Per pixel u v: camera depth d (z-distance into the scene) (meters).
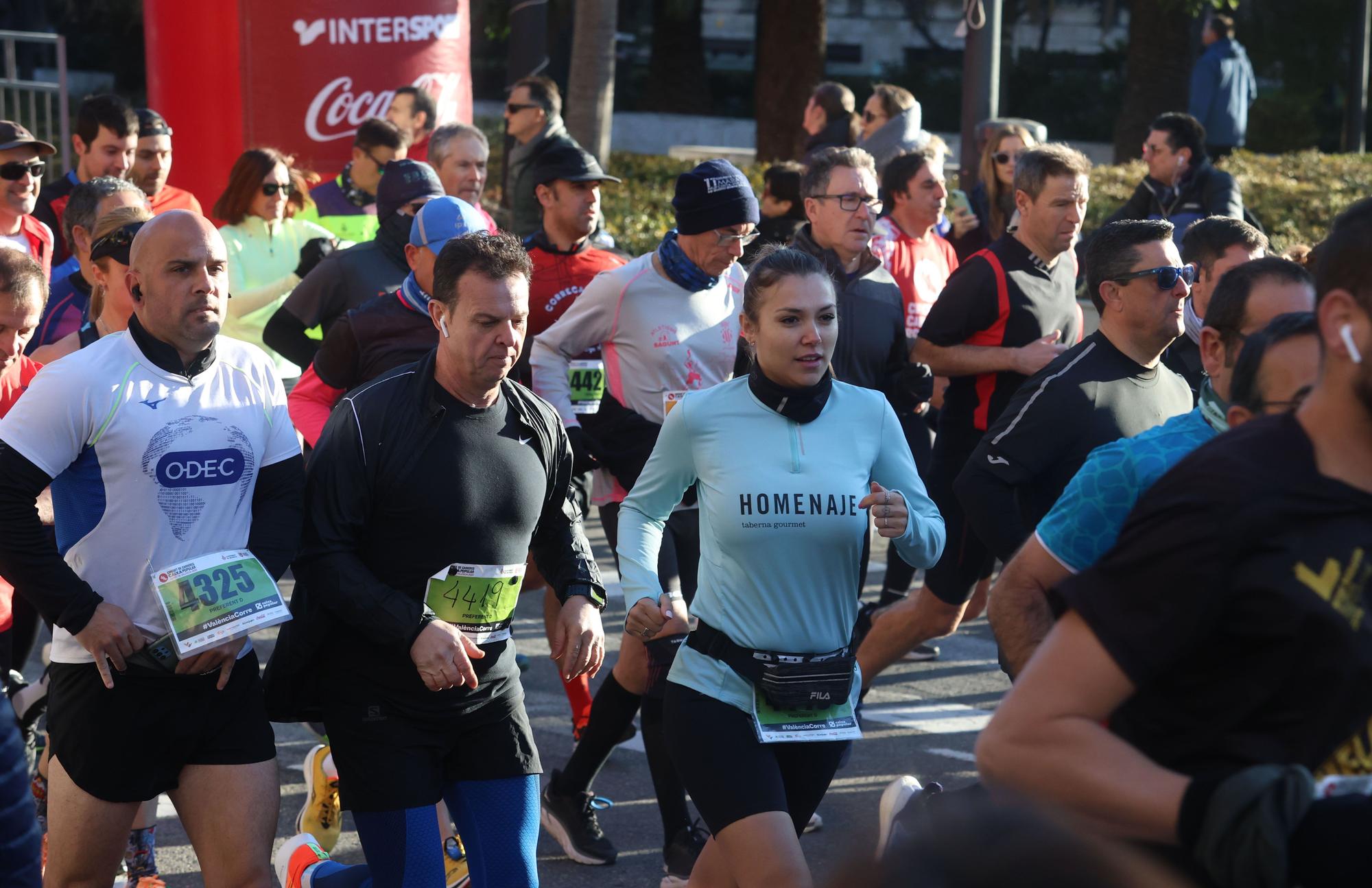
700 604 7.69
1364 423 3.91
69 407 7.07
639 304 10.93
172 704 7.24
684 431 7.86
